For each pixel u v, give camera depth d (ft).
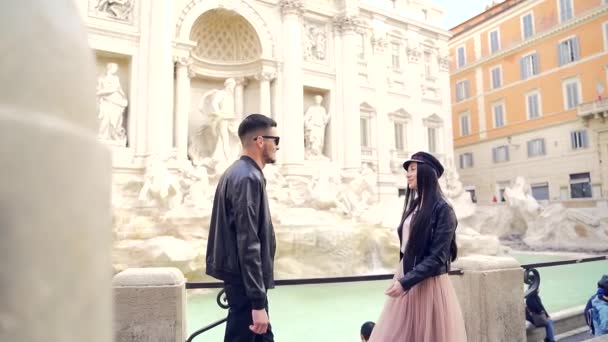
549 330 19.29
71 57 2.24
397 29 103.71
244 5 79.36
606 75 103.04
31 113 1.96
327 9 90.89
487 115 132.87
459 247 65.00
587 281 45.50
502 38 128.47
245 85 84.79
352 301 37.50
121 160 64.59
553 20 114.11
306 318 31.99
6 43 1.91
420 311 11.93
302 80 85.15
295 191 70.69
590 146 105.40
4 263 1.82
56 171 2.05
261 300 9.59
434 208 12.08
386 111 98.84
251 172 10.19
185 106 72.08
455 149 144.05
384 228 61.36
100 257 2.36
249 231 9.71
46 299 1.94
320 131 87.86
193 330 29.07
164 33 67.92
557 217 83.05
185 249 42.42
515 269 16.75
